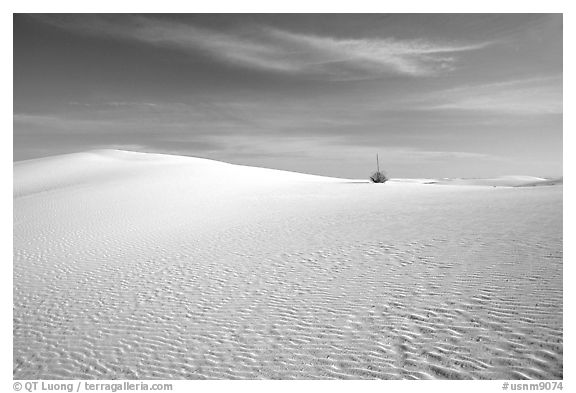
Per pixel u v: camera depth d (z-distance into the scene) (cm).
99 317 975
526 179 9250
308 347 741
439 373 619
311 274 1101
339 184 3541
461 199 1975
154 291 1110
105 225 2016
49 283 1236
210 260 1335
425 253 1136
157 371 726
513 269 934
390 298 883
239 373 690
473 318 747
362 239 1361
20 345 867
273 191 2958
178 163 5128
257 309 924
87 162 5725
